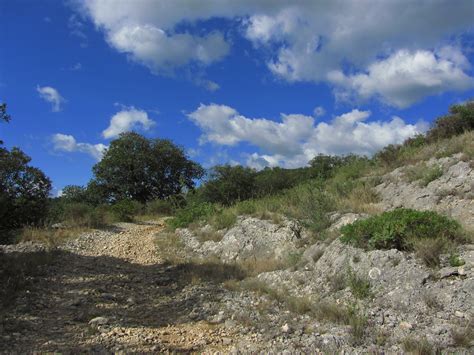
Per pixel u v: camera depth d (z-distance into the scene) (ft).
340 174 57.26
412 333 18.17
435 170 42.09
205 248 44.47
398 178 45.52
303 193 47.98
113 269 36.47
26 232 47.16
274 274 30.45
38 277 31.63
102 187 122.62
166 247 46.88
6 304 24.82
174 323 23.43
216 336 21.01
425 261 22.94
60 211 62.54
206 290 29.53
